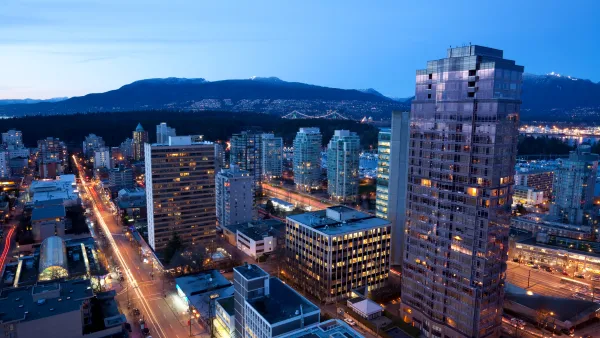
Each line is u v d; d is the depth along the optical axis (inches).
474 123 5049.2
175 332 6038.4
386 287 7303.2
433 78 5556.1
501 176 5027.1
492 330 5364.2
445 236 5482.3
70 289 5792.3
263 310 4931.1
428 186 5684.1
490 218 5000.0
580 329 6097.4
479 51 5177.2
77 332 5280.5
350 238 6914.4
